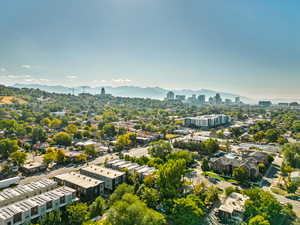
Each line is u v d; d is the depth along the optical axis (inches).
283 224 3142.2
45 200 3216.0
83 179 4180.6
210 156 6555.1
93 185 3885.3
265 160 5703.7
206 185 4493.1
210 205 3671.3
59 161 5585.6
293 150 6407.5
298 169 5565.9
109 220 2748.5
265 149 7495.1
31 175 4849.9
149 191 3582.7
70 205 3211.1
